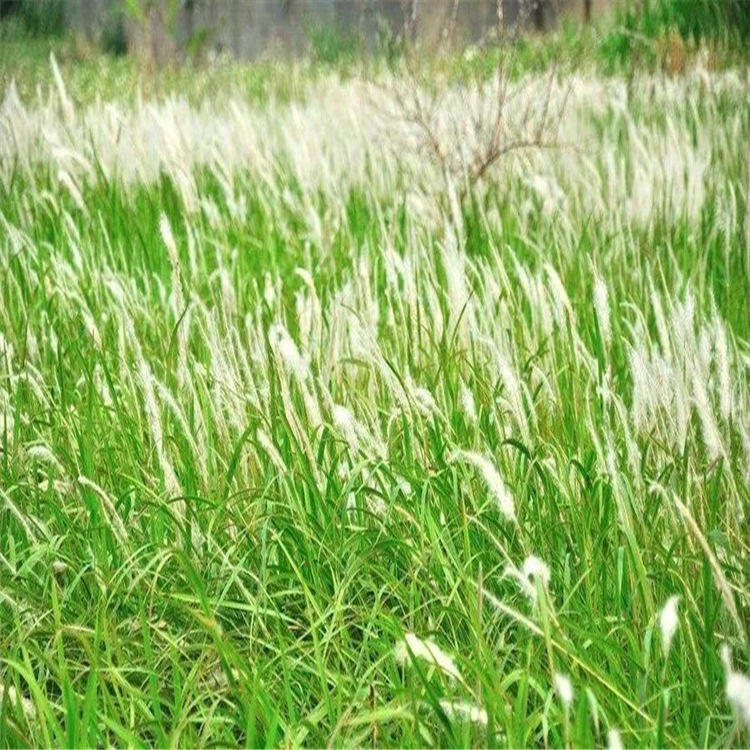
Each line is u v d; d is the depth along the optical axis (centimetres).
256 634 300
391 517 324
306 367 330
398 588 303
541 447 354
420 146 676
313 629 278
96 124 752
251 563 326
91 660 261
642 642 285
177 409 348
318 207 657
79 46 1548
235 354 409
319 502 326
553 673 240
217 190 724
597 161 722
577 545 313
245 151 731
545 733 244
